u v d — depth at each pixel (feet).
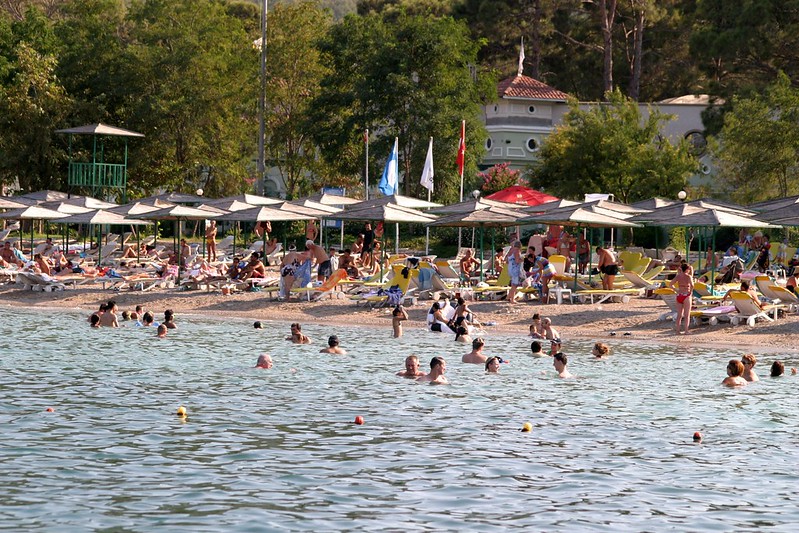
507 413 64.75
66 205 179.52
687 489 47.62
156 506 43.34
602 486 47.91
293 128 269.64
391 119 246.47
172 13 270.05
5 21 277.44
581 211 127.65
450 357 90.58
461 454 53.52
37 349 92.32
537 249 165.07
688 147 227.40
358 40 250.16
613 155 228.43
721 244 214.48
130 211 165.68
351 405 66.80
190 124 261.44
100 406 65.00
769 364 87.92
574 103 241.96
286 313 126.82
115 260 180.75
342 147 247.50
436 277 134.31
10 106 247.91
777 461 53.21
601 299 126.72
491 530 41.06
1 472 48.08
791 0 240.12
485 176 243.40
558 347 92.02
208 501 44.24
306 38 273.13
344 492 46.09
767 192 216.74
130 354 90.02
